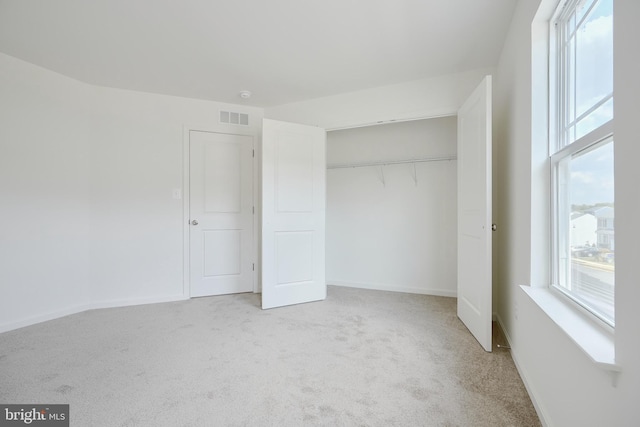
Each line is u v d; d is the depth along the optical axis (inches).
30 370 73.2
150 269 130.6
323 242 134.0
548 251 63.4
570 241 55.6
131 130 128.0
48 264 110.0
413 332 96.6
